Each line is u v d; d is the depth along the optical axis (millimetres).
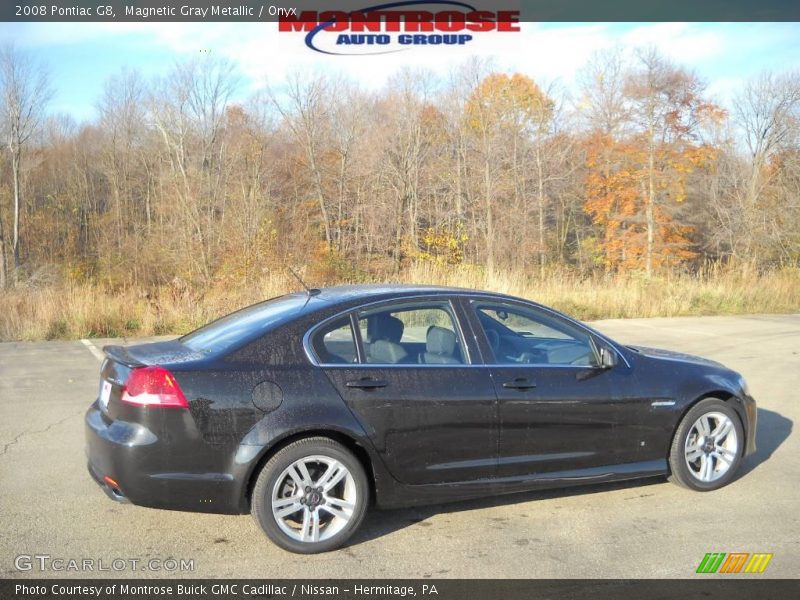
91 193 57188
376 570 4027
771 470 5809
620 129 43500
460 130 45062
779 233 37688
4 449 6227
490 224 41156
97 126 57250
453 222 43844
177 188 42375
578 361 5016
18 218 47438
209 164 44406
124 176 54688
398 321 4652
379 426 4340
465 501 5070
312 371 4309
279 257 26609
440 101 45250
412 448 4426
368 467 4457
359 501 4316
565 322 5066
